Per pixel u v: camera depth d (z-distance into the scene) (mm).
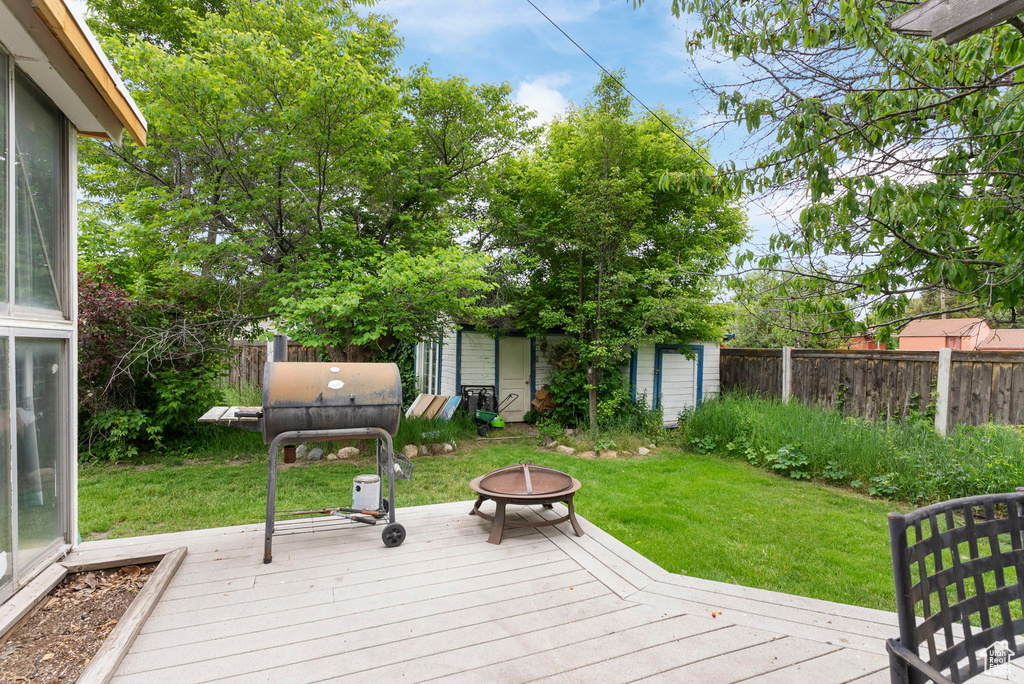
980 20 1808
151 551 3203
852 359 7379
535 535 3623
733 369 9883
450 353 10422
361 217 8039
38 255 2943
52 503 3057
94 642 2260
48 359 3012
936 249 2322
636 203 8023
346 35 7805
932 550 1231
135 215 7043
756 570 3660
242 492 5438
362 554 3254
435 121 8492
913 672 1148
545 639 2273
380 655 2148
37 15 2465
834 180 2363
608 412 8523
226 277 7191
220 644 2221
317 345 6812
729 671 2033
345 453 7270
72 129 3314
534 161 9570
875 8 2379
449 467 6785
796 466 6340
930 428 5992
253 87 6320
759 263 2740
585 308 8633
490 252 9352
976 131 2291
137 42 6230
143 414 6914
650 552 3951
